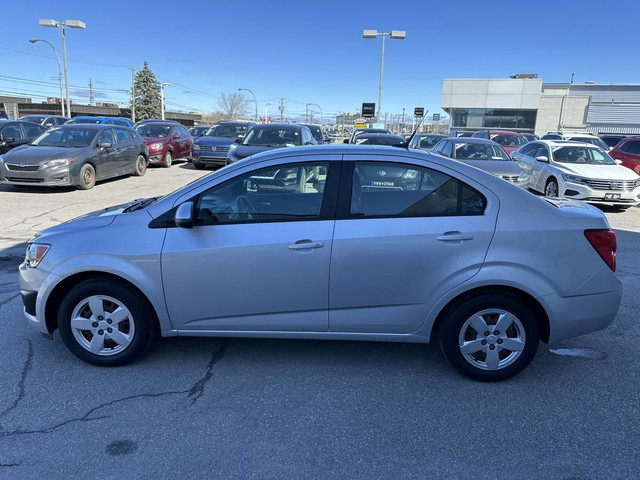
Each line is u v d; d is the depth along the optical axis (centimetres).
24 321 441
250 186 342
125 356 358
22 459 262
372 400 325
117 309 352
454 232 328
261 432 289
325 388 339
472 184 337
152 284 340
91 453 268
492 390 340
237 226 338
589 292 335
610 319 343
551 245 329
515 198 337
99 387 335
